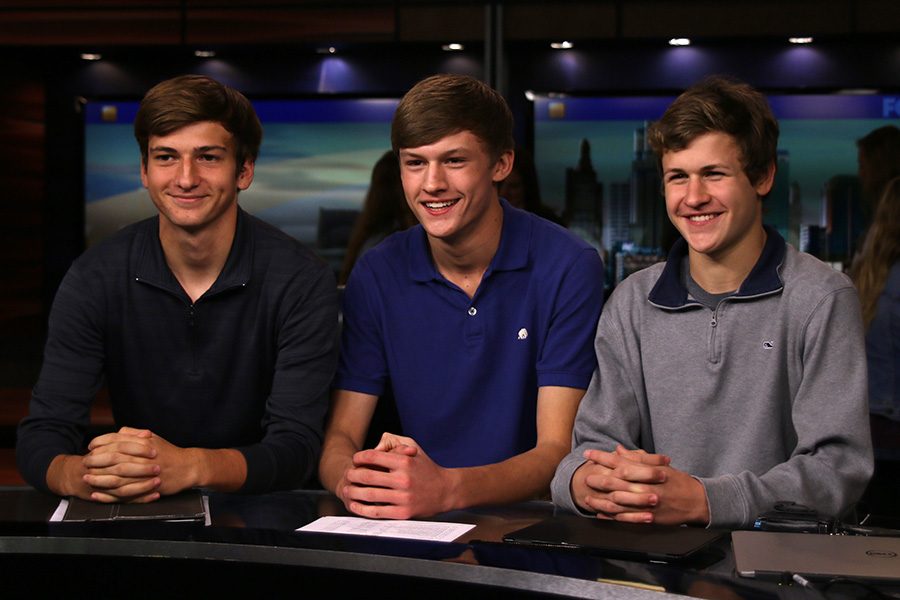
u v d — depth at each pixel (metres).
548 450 1.91
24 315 5.48
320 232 5.17
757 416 1.76
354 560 1.39
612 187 4.87
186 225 1.87
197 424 2.03
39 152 5.43
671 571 1.33
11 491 1.87
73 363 1.97
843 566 1.31
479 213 1.91
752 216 1.76
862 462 1.68
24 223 5.48
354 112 5.17
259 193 5.20
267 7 5.14
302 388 1.96
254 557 1.43
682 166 1.74
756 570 1.30
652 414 1.84
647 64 5.02
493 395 2.03
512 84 5.08
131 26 5.21
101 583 1.60
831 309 1.73
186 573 1.58
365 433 2.10
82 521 1.58
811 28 4.82
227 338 1.98
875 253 3.11
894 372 3.06
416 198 1.89
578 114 4.90
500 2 4.99
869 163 4.52
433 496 1.67
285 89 5.28
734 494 1.60
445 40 5.03
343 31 5.10
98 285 1.97
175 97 1.83
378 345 2.10
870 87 4.74
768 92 4.81
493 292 2.02
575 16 4.95
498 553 1.40
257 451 1.84
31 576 1.60
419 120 1.83
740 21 4.87
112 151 5.26
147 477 1.69
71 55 5.33
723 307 1.79
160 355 1.99
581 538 1.46
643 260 4.82
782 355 1.76
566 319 2.00
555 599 1.39
